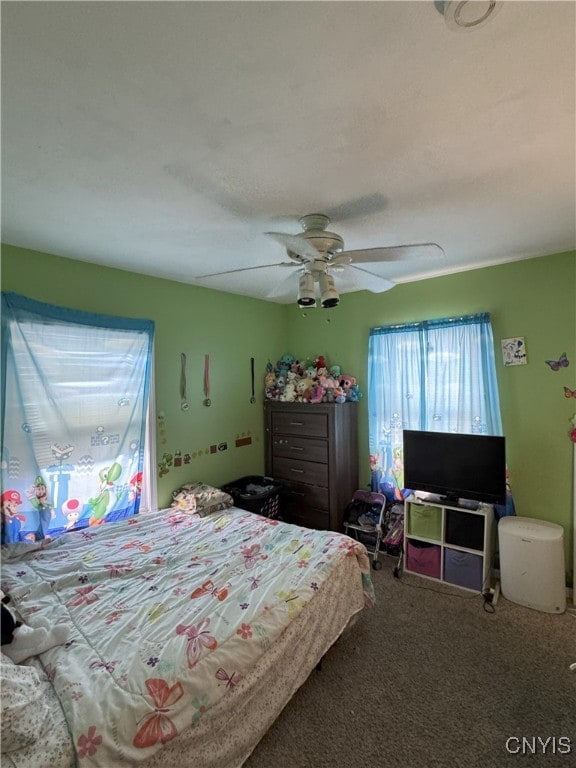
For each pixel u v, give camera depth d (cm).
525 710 166
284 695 156
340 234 207
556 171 144
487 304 279
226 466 340
